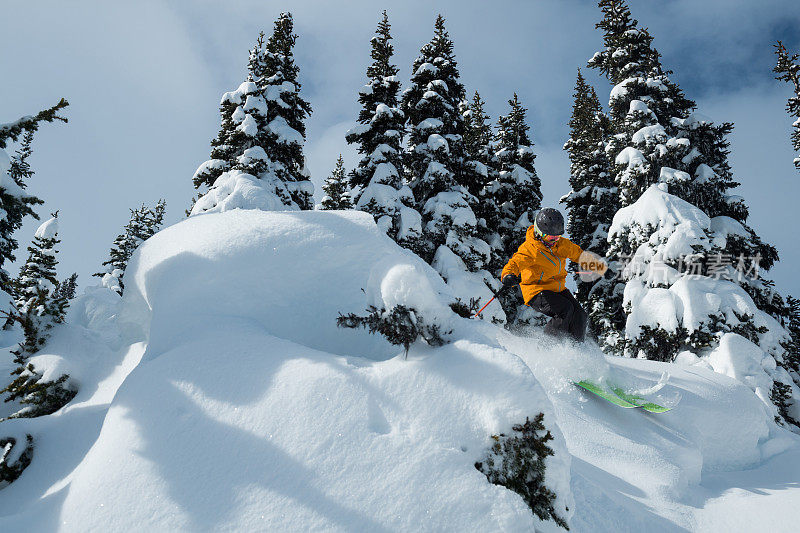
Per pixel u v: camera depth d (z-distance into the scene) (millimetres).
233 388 2537
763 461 4703
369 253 3777
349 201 18953
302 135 19250
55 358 4176
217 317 3297
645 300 12039
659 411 4250
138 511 2039
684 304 11461
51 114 8023
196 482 2119
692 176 16172
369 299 2787
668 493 3295
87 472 2287
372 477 2090
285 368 2609
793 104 17094
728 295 11672
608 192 20125
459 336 2668
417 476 2102
